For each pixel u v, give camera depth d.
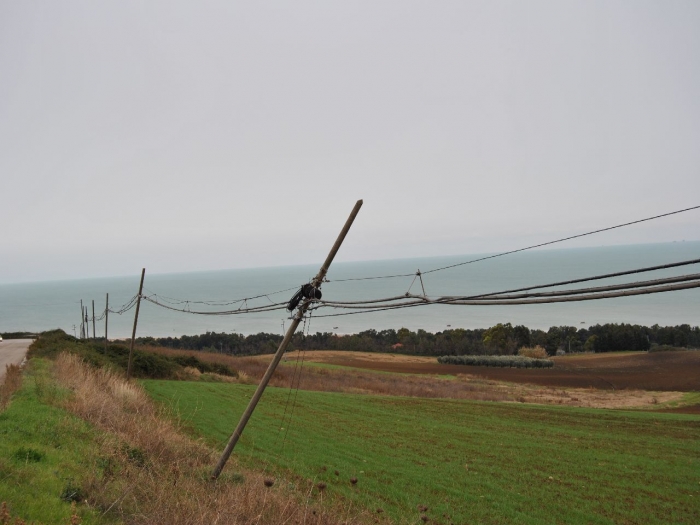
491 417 27.92
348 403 30.22
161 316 189.12
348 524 9.86
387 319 173.75
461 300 6.46
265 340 92.00
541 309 179.00
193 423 21.73
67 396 16.02
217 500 8.85
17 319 173.12
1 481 7.55
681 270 118.50
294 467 16.41
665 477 17.36
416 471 17.05
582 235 6.41
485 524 12.83
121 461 10.43
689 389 46.38
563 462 19.00
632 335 78.75
